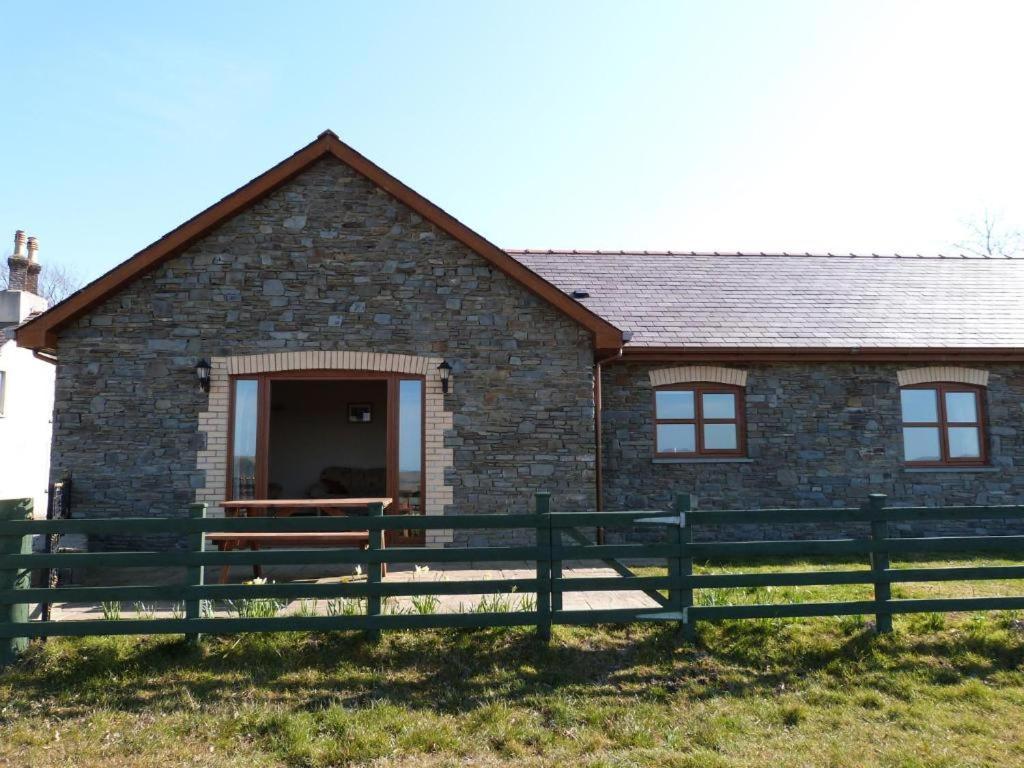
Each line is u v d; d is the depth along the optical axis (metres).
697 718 5.51
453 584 6.75
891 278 15.85
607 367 12.58
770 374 12.77
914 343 12.80
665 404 12.79
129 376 10.52
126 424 10.46
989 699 5.88
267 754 4.96
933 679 6.25
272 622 6.53
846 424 12.79
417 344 10.91
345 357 10.77
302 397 17.33
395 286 10.95
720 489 12.50
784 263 16.62
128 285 10.65
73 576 9.32
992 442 13.06
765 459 12.61
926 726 5.40
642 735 5.21
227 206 10.58
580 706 5.68
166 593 6.52
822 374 12.84
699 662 6.50
